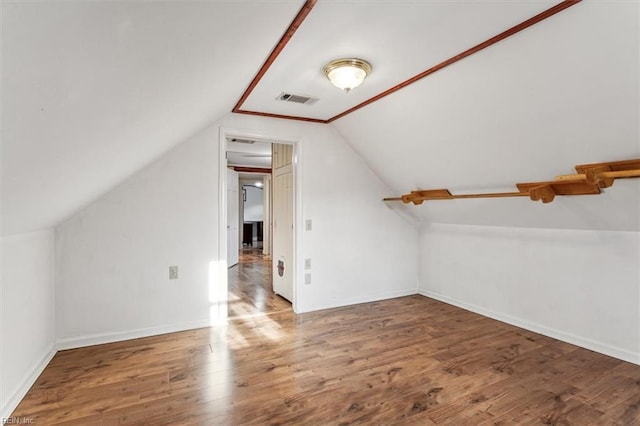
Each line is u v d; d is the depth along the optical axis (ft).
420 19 5.45
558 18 5.12
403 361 8.08
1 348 5.73
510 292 10.84
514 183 9.32
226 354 8.45
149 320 9.67
